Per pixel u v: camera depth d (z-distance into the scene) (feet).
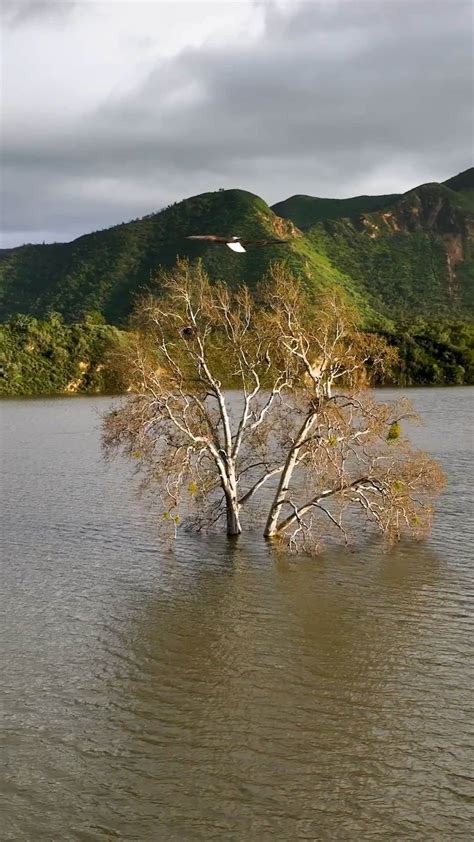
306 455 121.39
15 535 130.00
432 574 106.22
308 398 115.55
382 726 66.95
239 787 59.16
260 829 54.60
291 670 77.66
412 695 72.08
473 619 89.86
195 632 87.45
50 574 109.19
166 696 72.79
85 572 109.81
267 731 66.59
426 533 124.77
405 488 118.73
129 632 87.86
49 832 54.54
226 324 118.42
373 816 55.77
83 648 83.61
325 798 57.72
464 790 58.39
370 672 76.84
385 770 60.90
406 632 86.43
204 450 122.21
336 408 113.80
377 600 96.48
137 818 55.88
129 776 60.64
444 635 85.35
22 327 546.67
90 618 92.22
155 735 66.28
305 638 85.35
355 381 115.75
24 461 209.15
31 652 82.69
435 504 145.48
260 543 122.11
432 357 550.36
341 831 54.29
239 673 77.25
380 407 117.19
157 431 116.57
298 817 55.72
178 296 114.32
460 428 265.54
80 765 62.08
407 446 128.77
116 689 74.23
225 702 71.46
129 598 98.99
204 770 61.21
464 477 171.12
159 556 116.78
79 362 531.50
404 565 110.42
